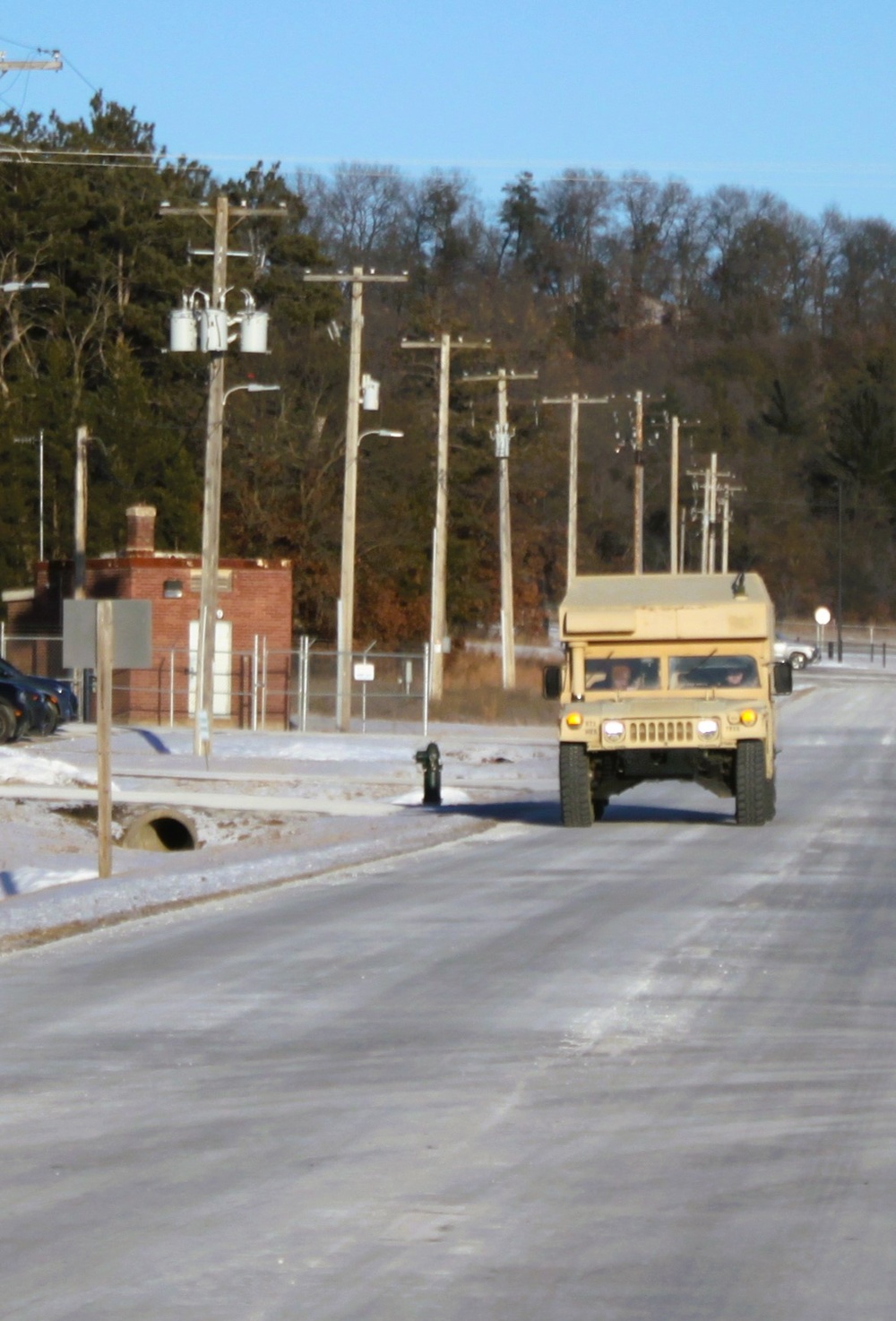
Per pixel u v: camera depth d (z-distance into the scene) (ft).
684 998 122.83
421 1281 67.26
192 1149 86.43
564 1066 102.58
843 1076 100.07
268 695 566.36
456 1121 90.89
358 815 310.86
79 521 554.87
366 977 134.10
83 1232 73.67
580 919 163.12
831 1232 73.05
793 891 183.01
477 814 302.04
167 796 334.44
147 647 216.13
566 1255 70.23
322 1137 88.17
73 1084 100.63
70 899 190.19
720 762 259.80
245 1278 67.67
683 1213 75.66
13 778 358.84
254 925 167.02
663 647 266.57
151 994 129.18
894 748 497.46
